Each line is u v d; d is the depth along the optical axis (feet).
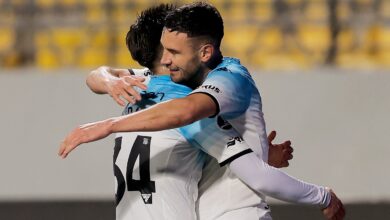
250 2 60.44
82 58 61.72
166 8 28.76
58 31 61.21
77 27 60.64
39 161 52.90
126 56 61.82
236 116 27.14
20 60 61.26
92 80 28.76
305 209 48.26
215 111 25.52
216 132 26.76
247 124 27.37
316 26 61.26
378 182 51.60
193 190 27.76
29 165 52.90
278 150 30.91
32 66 61.11
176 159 27.30
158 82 27.99
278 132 52.26
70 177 52.24
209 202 27.94
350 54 61.16
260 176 26.68
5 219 52.60
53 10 60.54
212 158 28.17
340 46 61.21
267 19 59.98
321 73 52.65
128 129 24.38
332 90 52.42
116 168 28.19
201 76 27.25
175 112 24.56
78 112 53.42
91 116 53.36
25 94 53.83
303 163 51.96
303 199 27.76
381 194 51.47
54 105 53.72
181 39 26.43
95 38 61.77
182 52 26.53
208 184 28.12
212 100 25.38
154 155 27.32
